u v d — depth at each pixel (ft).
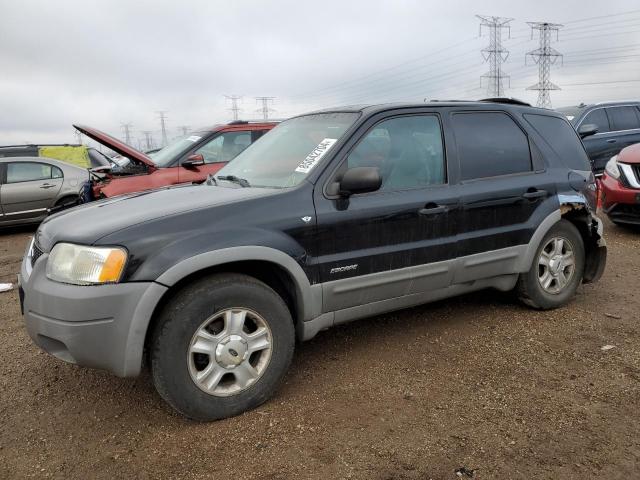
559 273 15.08
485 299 16.33
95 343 8.96
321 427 9.55
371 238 11.43
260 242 9.96
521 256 14.05
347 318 11.63
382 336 13.70
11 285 19.89
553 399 10.32
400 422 9.64
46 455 9.02
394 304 12.24
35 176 33.78
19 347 13.74
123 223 9.56
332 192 11.07
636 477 8.02
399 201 11.79
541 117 15.20
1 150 37.55
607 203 24.71
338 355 12.64
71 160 40.73
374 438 9.16
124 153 22.53
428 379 11.30
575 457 8.52
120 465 8.68
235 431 9.53
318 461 8.57
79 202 24.30
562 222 14.93
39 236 10.69
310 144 12.14
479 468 8.29
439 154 12.85
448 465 8.39
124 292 8.94
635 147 24.67
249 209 10.23
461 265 12.92
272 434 9.38
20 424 10.05
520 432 9.24
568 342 13.04
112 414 10.32
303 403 10.44
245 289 9.85
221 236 9.67
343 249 11.11
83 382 11.69
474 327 14.15
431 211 12.17
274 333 10.27
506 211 13.56
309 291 10.73
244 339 9.95
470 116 13.65
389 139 12.23
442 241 12.50
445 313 15.24
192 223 9.69
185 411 9.55
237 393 9.95
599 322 14.33
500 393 10.61
